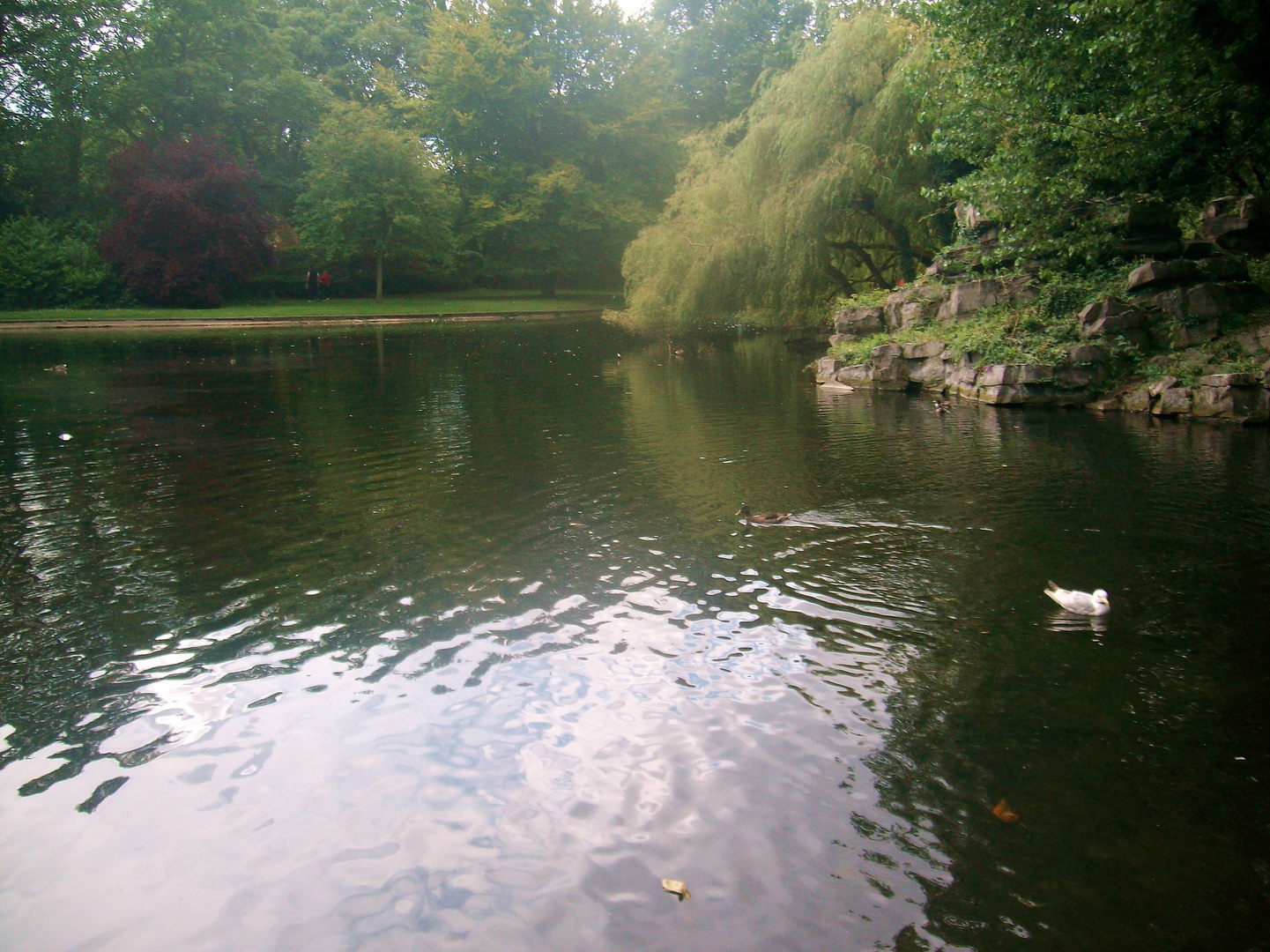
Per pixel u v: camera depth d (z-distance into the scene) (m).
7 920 3.98
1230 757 5.14
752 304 33.16
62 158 51.47
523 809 4.74
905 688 6.00
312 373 24.45
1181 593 7.57
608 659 6.48
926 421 16.06
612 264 72.19
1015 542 8.98
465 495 11.16
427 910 4.02
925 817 4.64
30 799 4.89
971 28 16.50
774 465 12.66
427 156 59.78
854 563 8.45
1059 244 18.42
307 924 3.94
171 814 4.74
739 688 6.03
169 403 19.00
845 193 26.02
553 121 62.75
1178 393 15.66
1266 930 3.82
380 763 5.18
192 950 3.79
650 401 19.02
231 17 53.66
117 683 6.21
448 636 6.94
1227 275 17.33
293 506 10.72
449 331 40.03
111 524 10.02
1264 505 10.04
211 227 47.62
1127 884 4.12
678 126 66.81
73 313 42.69
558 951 3.76
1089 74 15.61
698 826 4.58
